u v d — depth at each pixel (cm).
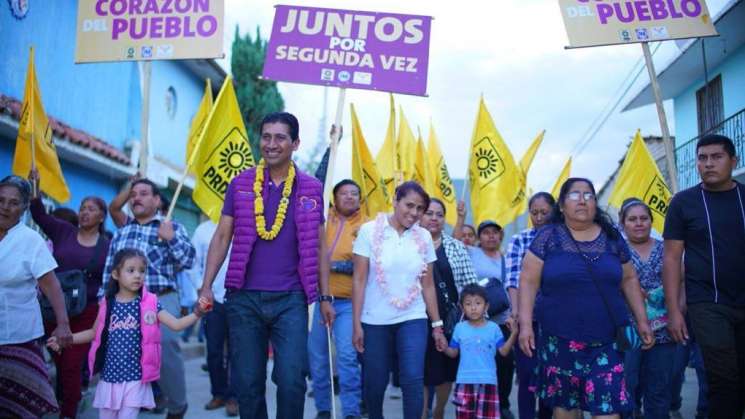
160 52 691
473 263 751
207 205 736
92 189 1259
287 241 455
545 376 465
